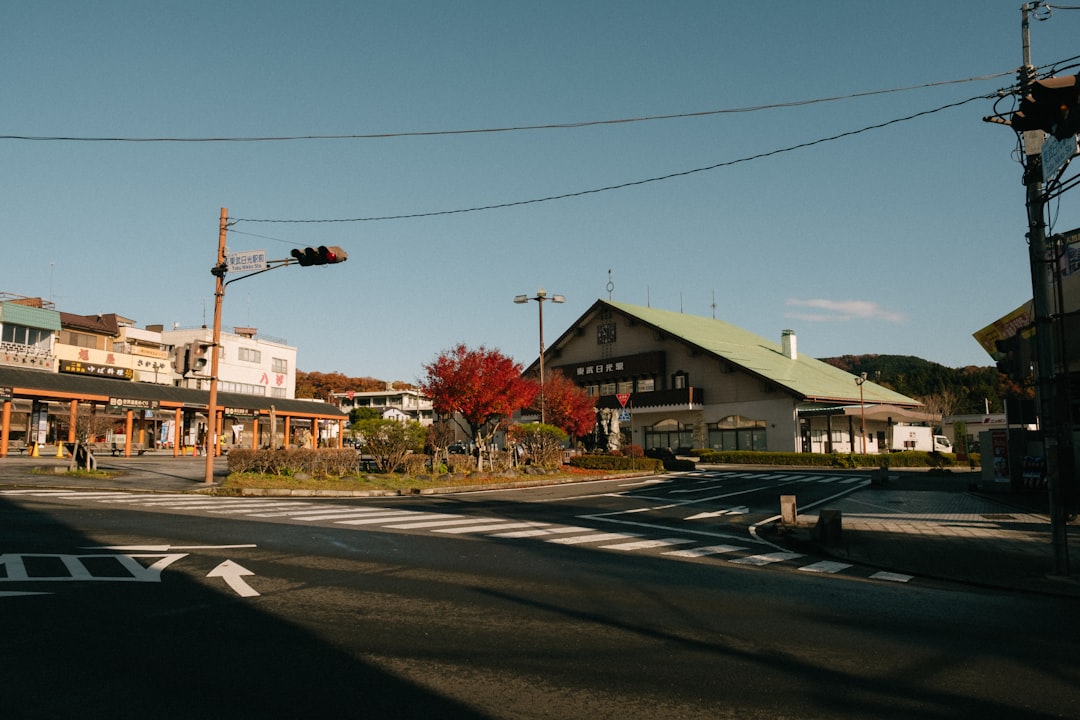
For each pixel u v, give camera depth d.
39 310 41.75
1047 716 4.16
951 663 5.18
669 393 48.38
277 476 21.39
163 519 12.83
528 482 25.62
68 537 10.22
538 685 4.52
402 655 5.06
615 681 4.63
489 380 27.08
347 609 6.38
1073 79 7.49
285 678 4.51
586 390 57.31
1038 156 9.08
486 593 7.21
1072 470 15.87
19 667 4.58
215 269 20.03
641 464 32.69
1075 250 14.52
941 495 20.78
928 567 9.56
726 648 5.46
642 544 11.45
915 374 87.31
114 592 6.75
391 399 93.25
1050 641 5.86
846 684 4.66
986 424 56.44
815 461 39.03
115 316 55.09
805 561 10.23
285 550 9.62
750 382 45.31
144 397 37.41
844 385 49.62
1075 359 15.90
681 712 4.11
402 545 10.41
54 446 41.25
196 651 5.01
